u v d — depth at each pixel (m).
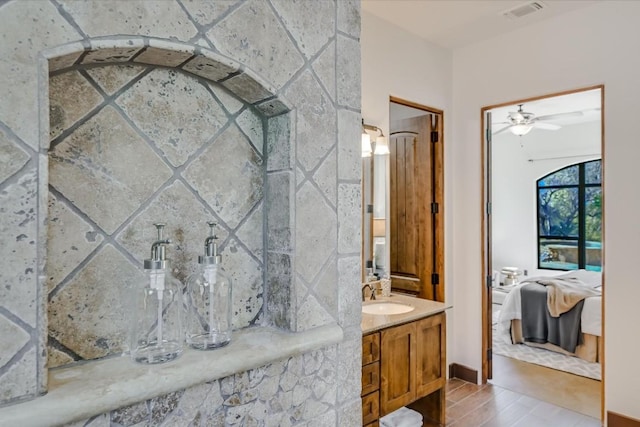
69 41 0.65
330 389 1.05
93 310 0.78
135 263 0.83
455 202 3.57
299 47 0.98
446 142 3.52
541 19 2.98
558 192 6.73
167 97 0.87
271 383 0.92
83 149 0.76
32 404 0.62
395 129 3.78
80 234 0.76
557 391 3.28
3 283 0.60
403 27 3.09
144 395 0.72
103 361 0.78
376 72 2.92
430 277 3.53
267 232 1.03
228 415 0.85
